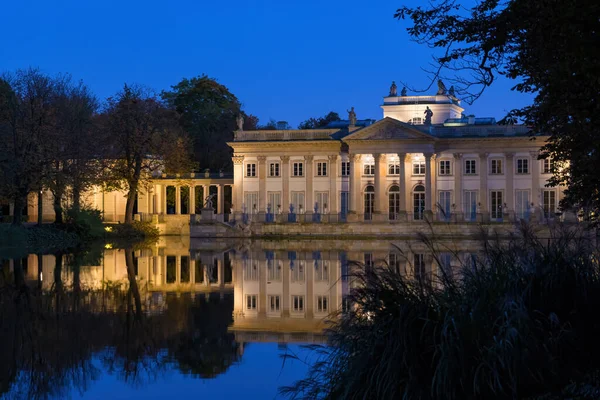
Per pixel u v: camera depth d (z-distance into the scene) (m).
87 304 33.97
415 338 14.91
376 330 15.33
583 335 15.18
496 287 15.44
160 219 104.69
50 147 72.00
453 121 106.88
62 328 28.12
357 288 16.38
